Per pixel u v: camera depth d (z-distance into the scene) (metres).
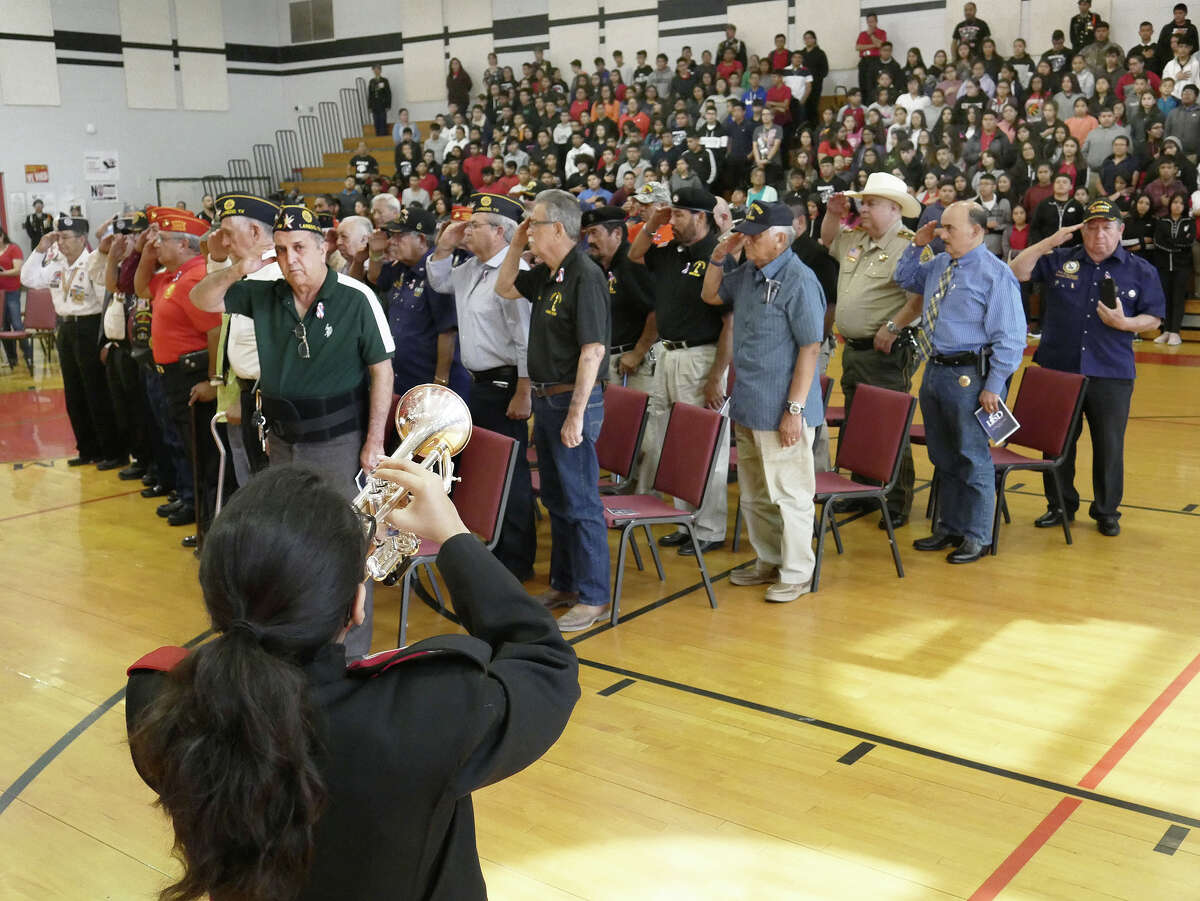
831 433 7.14
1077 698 3.49
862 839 2.72
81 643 4.18
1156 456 6.57
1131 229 10.72
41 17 17.12
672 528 5.50
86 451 7.34
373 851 1.03
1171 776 3.00
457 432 1.61
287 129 20.39
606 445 4.72
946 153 11.51
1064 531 5.16
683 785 3.01
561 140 15.07
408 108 19.20
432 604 4.55
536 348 4.07
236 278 3.81
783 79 13.95
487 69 17.52
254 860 0.95
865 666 3.76
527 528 4.69
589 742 3.26
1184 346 10.75
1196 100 11.14
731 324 4.81
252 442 4.15
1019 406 5.19
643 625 4.19
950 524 4.91
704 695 3.56
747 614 4.28
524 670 1.15
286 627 1.01
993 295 4.56
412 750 1.03
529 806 2.91
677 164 12.98
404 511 1.24
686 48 14.81
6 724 3.50
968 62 12.98
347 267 5.91
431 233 5.03
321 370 3.45
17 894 2.58
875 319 5.16
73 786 3.10
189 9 18.83
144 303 5.65
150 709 1.00
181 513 5.80
